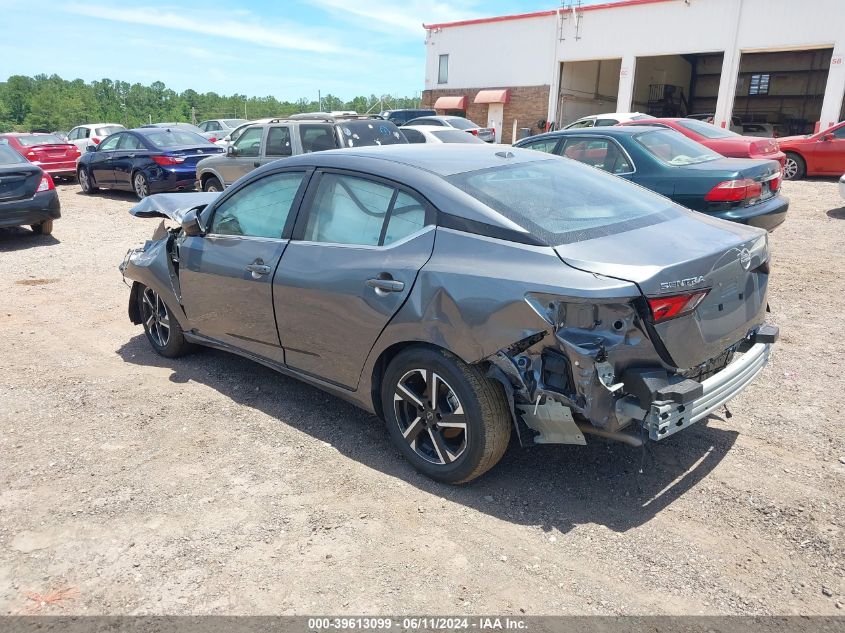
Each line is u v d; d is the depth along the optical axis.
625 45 27.08
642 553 2.83
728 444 3.71
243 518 3.13
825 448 3.63
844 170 14.74
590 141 7.89
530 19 29.72
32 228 10.62
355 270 3.50
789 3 22.91
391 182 3.53
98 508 3.23
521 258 2.96
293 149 10.85
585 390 2.77
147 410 4.32
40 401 4.48
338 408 4.31
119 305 6.82
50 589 2.68
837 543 2.85
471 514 3.14
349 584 2.68
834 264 7.65
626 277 2.72
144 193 13.99
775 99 32.94
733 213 6.78
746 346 3.41
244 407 4.34
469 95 32.97
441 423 3.28
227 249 4.32
